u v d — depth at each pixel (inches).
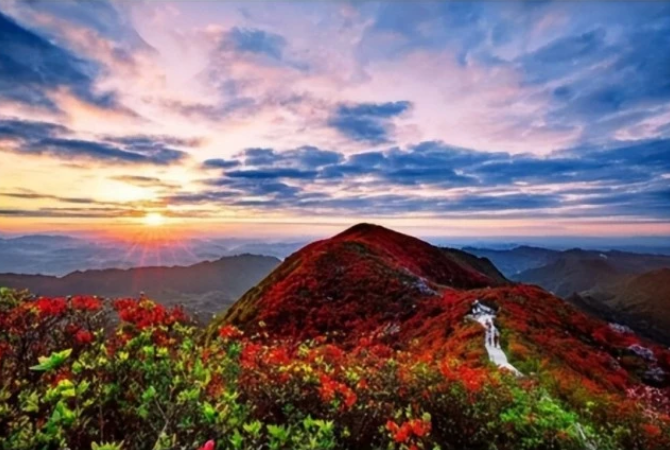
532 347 968.9
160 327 139.7
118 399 107.1
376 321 1659.7
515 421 214.5
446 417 211.5
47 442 82.6
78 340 122.6
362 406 158.2
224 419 98.0
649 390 920.3
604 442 261.1
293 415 138.7
